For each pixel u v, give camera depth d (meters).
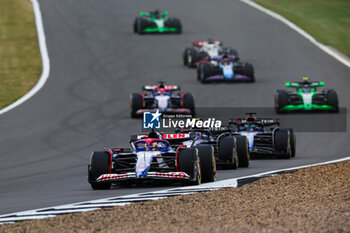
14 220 35.84
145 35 172.38
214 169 48.44
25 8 196.38
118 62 144.12
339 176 46.66
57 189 50.34
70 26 177.75
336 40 167.50
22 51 151.00
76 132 86.69
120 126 90.75
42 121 94.44
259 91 119.56
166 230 31.34
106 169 46.62
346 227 30.25
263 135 69.75
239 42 165.62
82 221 34.22
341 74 135.00
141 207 37.25
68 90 119.00
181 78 131.75
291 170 51.81
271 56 152.00
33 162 68.88
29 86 121.50
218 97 114.69
